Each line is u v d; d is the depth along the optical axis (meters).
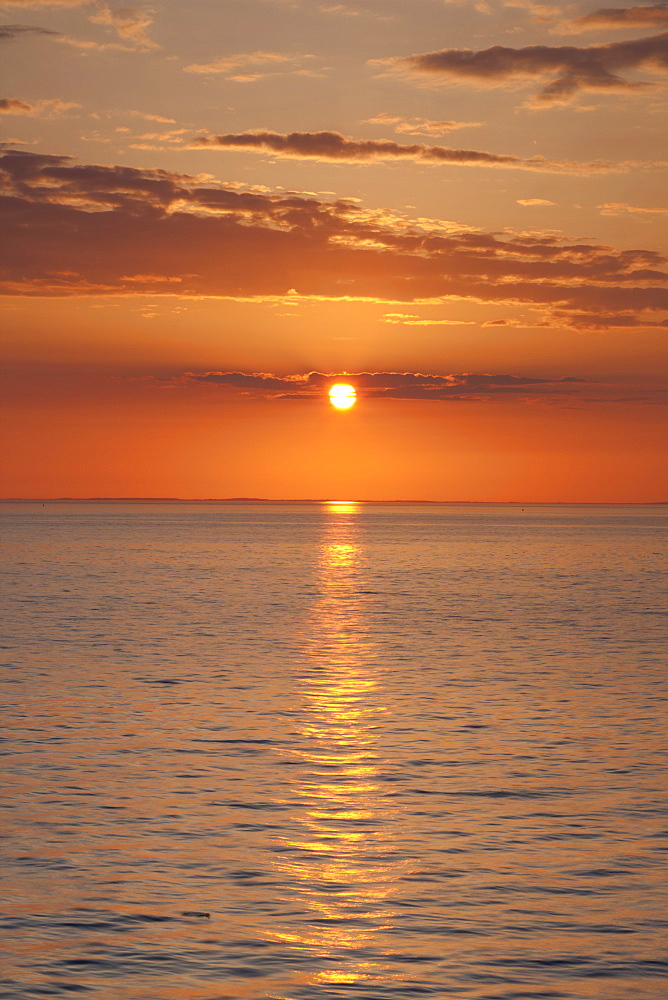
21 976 16.27
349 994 15.82
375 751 31.59
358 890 20.06
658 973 16.64
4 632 62.22
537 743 32.78
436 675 46.91
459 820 24.59
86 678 45.03
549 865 21.48
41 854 21.97
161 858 21.78
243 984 16.12
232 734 33.88
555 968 16.78
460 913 18.98
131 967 16.66
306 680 45.06
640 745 32.56
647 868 21.34
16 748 31.67
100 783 27.70
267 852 22.22
